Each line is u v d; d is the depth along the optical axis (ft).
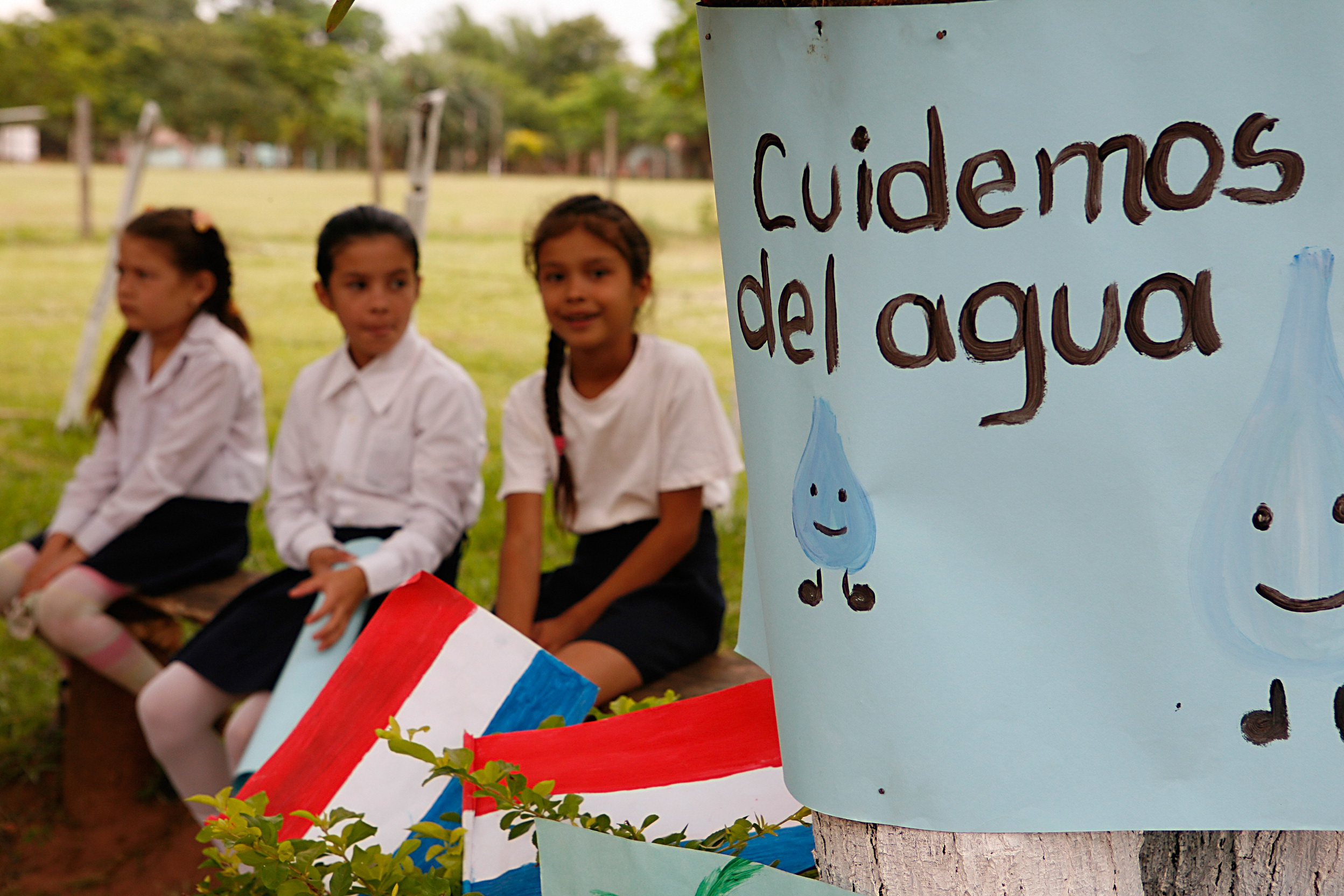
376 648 3.90
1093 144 2.44
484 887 3.29
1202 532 2.52
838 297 2.65
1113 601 2.56
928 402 2.60
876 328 2.62
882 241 2.59
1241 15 2.34
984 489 2.60
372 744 3.83
